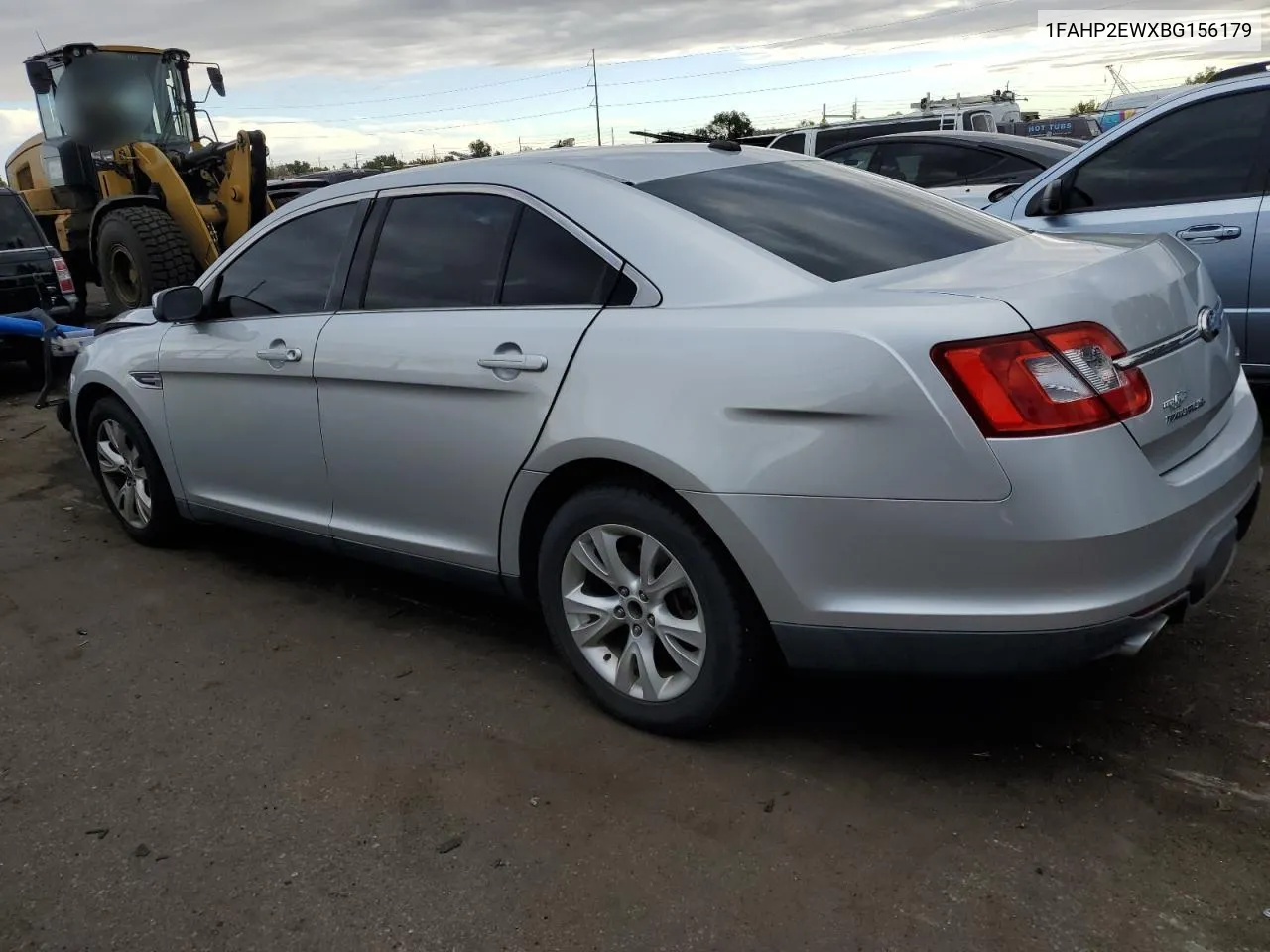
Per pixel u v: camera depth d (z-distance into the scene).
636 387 2.88
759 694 3.01
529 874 2.60
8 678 3.80
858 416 2.54
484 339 3.26
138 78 11.94
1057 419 2.44
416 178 3.72
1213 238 5.18
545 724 3.28
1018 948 2.27
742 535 2.72
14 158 13.95
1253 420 3.12
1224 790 2.74
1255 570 3.98
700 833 2.71
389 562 3.81
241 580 4.63
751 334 2.71
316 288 3.95
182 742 3.30
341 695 3.54
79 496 6.05
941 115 13.21
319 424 3.84
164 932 2.47
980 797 2.78
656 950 2.33
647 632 3.08
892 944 2.30
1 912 2.57
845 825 2.70
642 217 3.11
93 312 13.73
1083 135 21.22
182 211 10.73
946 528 2.50
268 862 2.70
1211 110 5.25
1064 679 3.31
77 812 2.96
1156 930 2.29
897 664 2.66
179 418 4.50
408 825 2.81
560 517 3.17
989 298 2.54
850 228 3.24
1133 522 2.46
